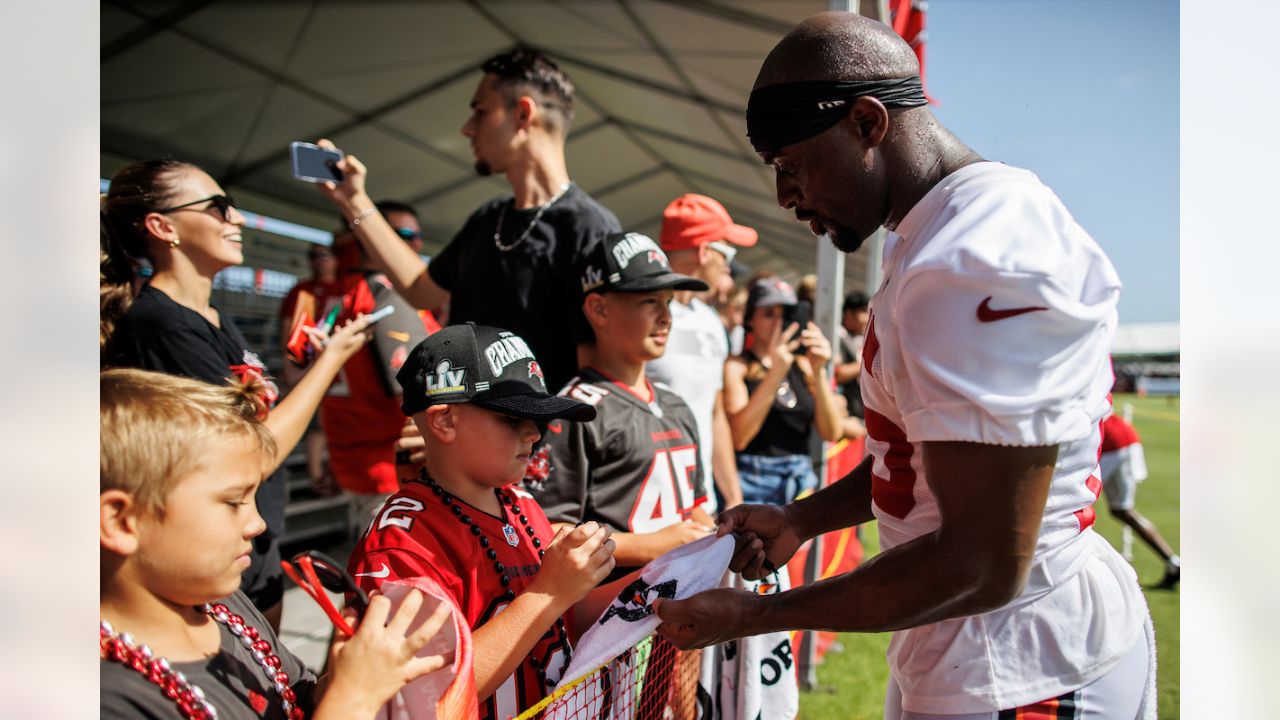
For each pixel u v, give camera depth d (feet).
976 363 3.19
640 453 6.59
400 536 4.30
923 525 4.03
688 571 4.59
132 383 3.01
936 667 3.99
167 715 2.86
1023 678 3.86
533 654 4.76
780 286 12.75
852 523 5.25
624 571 6.19
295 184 20.26
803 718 11.00
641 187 28.30
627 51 16.70
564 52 17.54
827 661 13.52
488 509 4.86
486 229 8.07
